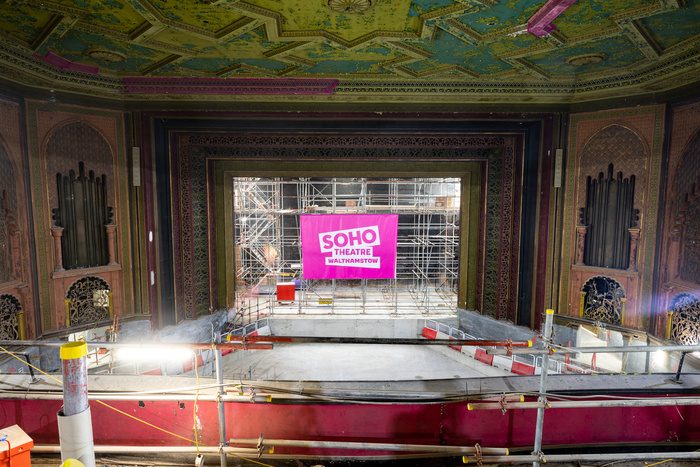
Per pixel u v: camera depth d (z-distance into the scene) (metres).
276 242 12.87
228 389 2.81
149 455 3.03
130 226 7.24
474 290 9.16
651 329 6.41
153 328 7.45
